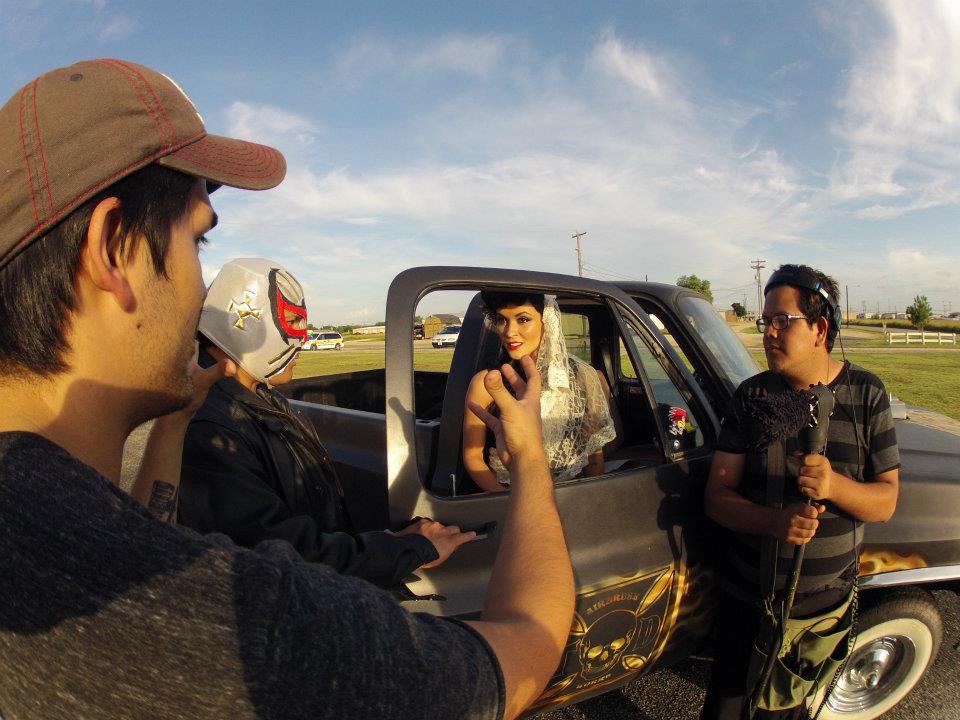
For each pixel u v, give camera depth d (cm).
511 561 76
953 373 1767
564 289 198
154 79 64
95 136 57
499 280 184
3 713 54
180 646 50
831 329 192
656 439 213
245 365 148
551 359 209
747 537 198
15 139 56
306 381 346
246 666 50
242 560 54
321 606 55
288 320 151
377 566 135
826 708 243
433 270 175
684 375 227
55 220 55
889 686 250
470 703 57
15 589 50
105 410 62
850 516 192
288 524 132
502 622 68
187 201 67
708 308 298
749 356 302
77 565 50
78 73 61
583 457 215
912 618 237
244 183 71
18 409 59
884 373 1775
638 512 196
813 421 164
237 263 150
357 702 52
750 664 192
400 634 57
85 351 59
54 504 51
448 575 163
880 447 191
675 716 264
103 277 58
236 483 134
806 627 190
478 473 185
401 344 164
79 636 49
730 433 197
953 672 296
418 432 200
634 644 195
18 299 56
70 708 51
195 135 65
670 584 201
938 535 232
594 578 181
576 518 181
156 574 51
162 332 64
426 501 162
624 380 301
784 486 188
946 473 242
